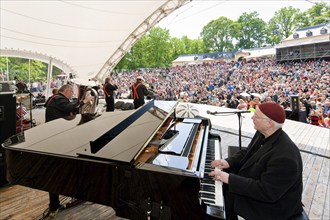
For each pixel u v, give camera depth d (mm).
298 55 31234
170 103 3115
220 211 1115
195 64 45656
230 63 38906
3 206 2203
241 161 1658
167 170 1153
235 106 10680
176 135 1986
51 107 2670
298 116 6652
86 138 1754
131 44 11844
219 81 27812
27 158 1552
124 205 1242
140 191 1196
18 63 12922
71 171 1401
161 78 36125
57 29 7750
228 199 1505
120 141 1583
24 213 2086
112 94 6746
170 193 1131
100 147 1477
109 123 2254
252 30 51406
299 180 1261
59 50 9344
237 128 5570
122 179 1245
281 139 1304
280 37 48594
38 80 13289
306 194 2416
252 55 42938
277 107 1337
